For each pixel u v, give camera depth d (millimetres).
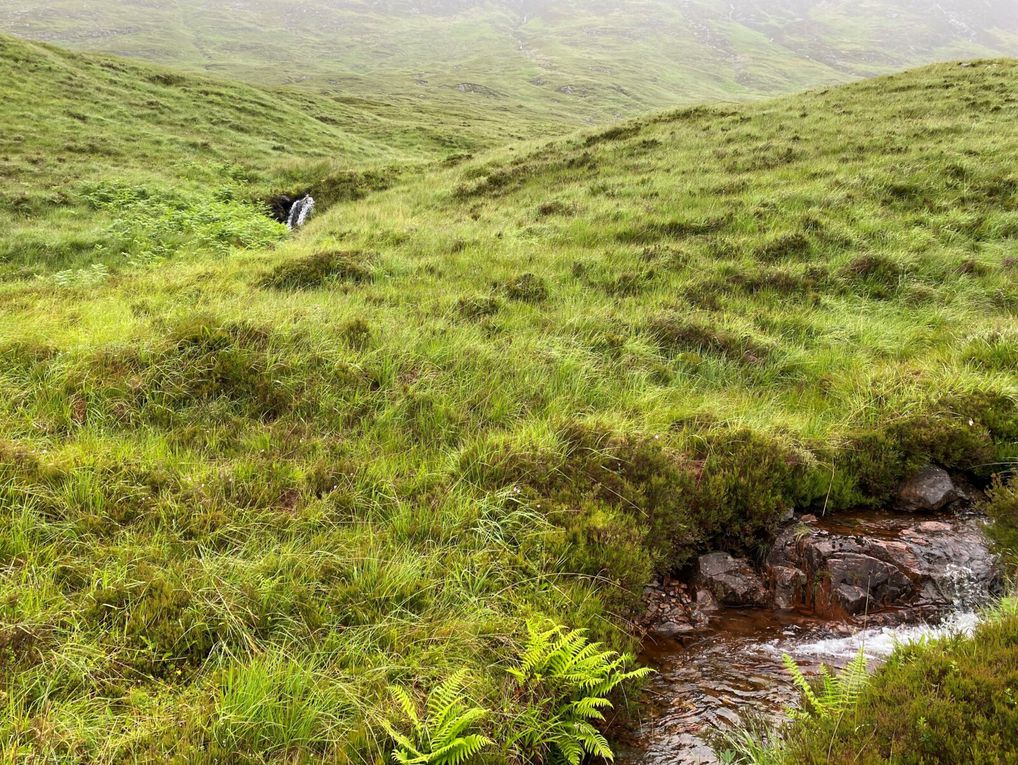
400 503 5285
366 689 3533
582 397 7473
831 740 3008
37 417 6141
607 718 3918
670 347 9055
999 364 7863
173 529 4777
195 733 3158
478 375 7707
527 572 4766
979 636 3527
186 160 31141
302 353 7531
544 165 23016
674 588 5406
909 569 5219
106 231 19656
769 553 5688
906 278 11391
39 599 3900
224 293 10555
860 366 8492
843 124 22516
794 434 6875
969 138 18688
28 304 10453
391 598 4277
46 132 30500
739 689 4176
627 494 5742
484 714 3283
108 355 7051
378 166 30141
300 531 4980
